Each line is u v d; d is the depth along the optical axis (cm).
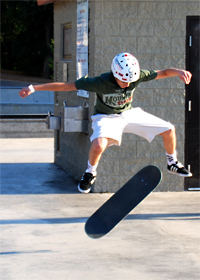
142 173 468
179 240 576
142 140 808
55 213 689
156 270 484
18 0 3688
